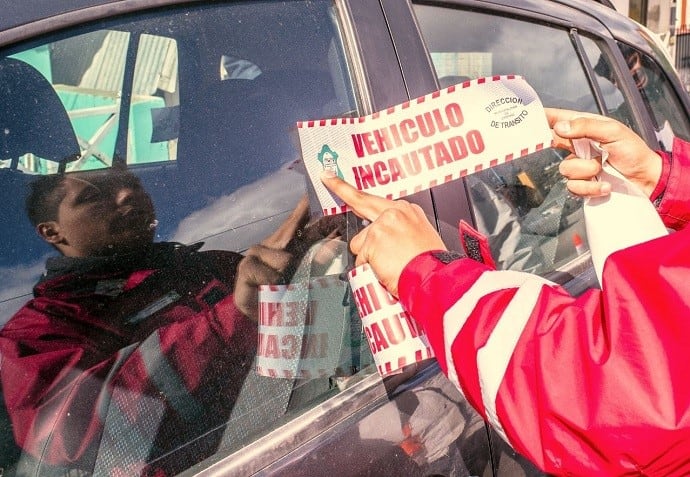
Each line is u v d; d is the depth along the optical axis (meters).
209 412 1.11
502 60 1.91
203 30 1.24
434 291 0.94
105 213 1.06
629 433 0.78
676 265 0.80
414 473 1.32
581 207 2.14
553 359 0.84
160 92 1.16
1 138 0.98
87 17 1.08
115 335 1.03
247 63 1.28
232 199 1.19
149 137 1.13
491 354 0.88
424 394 1.38
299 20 1.38
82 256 1.02
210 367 1.12
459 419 1.44
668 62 2.95
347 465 1.21
